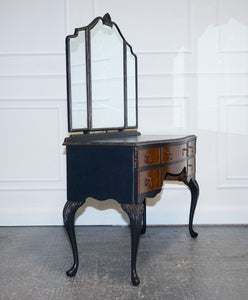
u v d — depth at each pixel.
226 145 3.61
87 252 2.88
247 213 3.62
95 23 2.79
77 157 2.40
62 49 3.56
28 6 3.54
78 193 2.41
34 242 3.15
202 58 3.56
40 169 3.64
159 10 3.54
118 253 2.86
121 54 3.18
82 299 2.12
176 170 2.78
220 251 2.88
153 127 3.60
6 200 3.66
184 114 3.60
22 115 3.61
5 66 3.58
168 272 2.48
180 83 3.58
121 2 3.53
